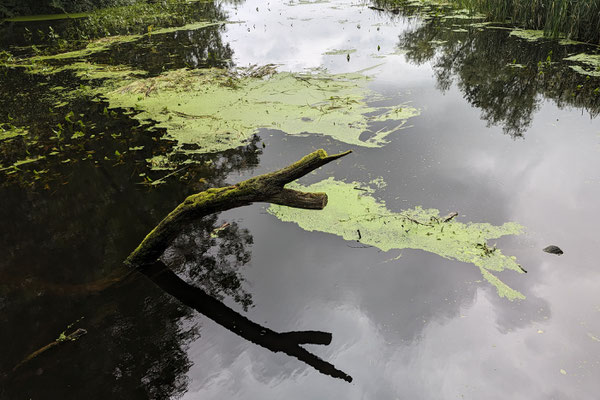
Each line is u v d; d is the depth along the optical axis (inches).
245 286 106.9
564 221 122.2
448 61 291.0
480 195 136.8
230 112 220.5
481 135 181.0
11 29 494.6
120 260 119.4
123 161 175.9
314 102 227.1
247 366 85.4
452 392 76.8
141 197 149.2
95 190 155.9
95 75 302.4
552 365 80.3
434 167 155.9
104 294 107.5
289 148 177.5
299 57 324.8
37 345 93.7
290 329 93.7
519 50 298.5
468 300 96.7
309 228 127.3
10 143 198.8
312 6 564.4
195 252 121.3
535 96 221.3
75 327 97.9
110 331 96.2
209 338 92.8
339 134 187.2
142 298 105.5
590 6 295.3
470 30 364.5
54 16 570.6
